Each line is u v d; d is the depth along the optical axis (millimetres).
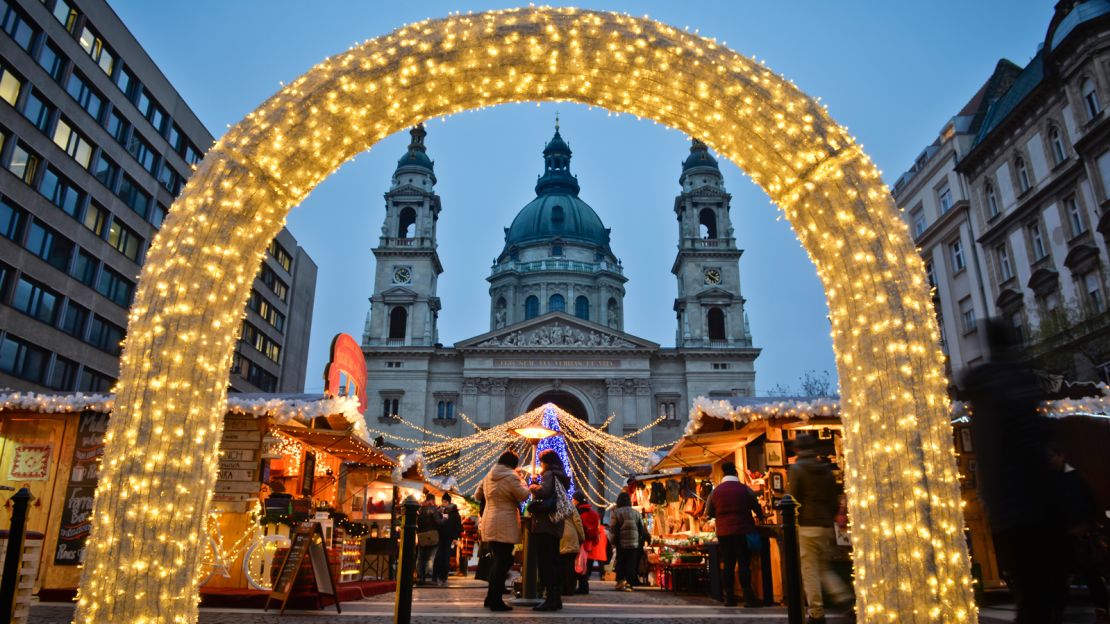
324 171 5336
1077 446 7367
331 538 10672
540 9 5316
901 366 4656
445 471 51719
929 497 4430
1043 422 4395
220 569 10133
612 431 54312
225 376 4848
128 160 39250
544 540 8953
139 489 4316
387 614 8562
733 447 13711
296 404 10656
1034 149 28672
